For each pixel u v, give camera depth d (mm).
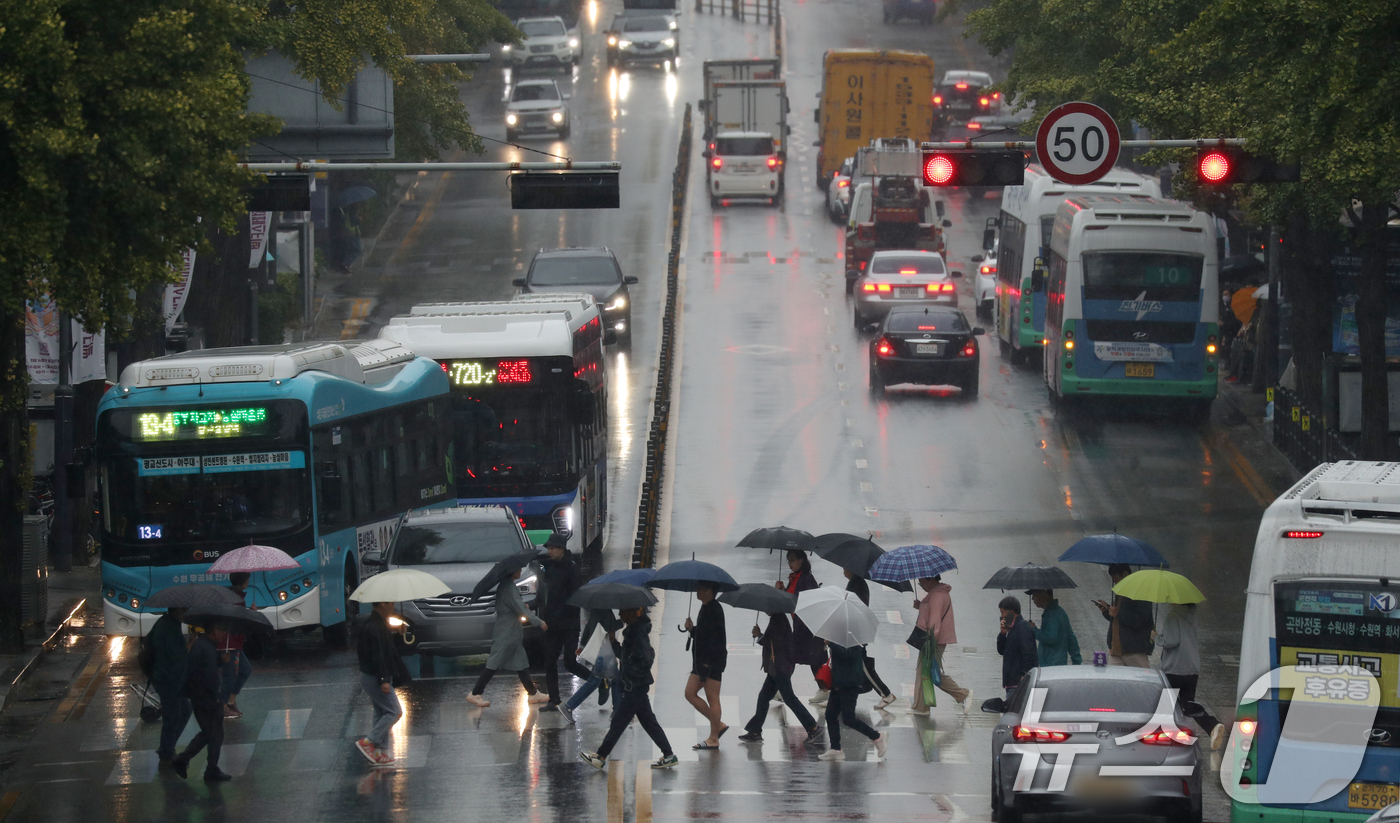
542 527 91375
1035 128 156375
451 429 92000
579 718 68188
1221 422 134375
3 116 57156
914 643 69438
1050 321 139125
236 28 66750
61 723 69688
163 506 77125
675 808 55562
